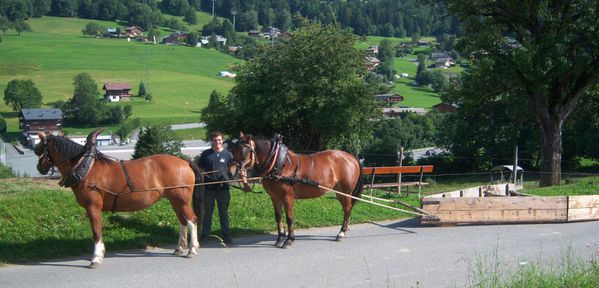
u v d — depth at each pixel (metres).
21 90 107.00
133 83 135.88
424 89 155.38
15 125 99.12
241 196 14.40
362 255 10.49
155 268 9.37
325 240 11.77
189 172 10.28
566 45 23.92
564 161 49.94
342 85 32.44
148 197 9.89
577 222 13.91
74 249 10.19
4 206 11.22
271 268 9.52
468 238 12.05
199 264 9.68
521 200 13.52
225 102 37.41
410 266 9.77
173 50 183.38
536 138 48.06
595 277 8.11
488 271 9.34
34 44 172.25
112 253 10.26
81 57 160.00
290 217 11.11
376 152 52.53
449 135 53.50
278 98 32.50
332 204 14.95
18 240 10.24
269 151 10.91
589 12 22.77
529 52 23.20
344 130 33.34
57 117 95.81
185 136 90.81
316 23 36.25
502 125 50.94
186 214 10.18
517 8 24.34
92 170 9.48
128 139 89.69
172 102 120.75
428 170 20.70
